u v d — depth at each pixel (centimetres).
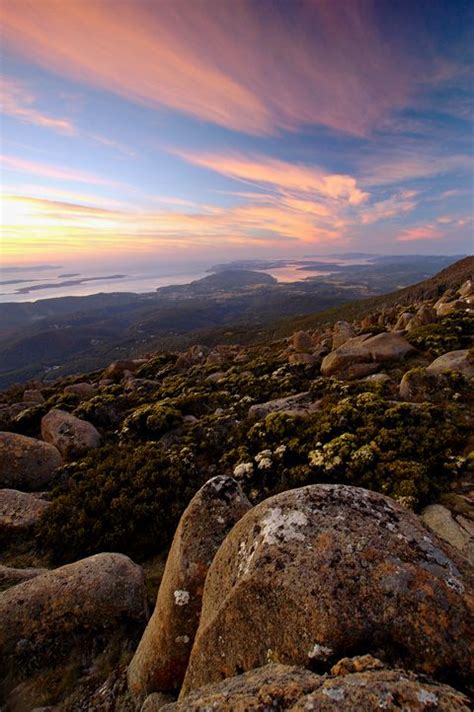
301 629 335
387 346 2153
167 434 1766
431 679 276
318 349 3078
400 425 1267
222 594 423
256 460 1294
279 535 410
